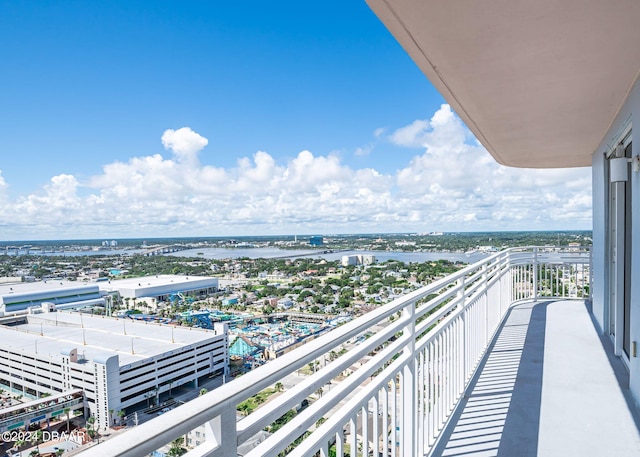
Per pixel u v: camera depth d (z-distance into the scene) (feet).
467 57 8.20
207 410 2.59
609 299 16.29
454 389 10.46
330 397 4.44
